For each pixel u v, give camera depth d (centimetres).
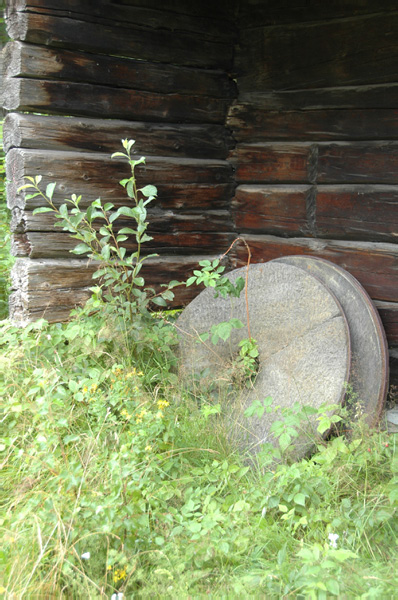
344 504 261
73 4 381
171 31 425
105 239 373
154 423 291
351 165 403
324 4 407
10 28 378
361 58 393
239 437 338
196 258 461
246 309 396
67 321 405
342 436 299
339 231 412
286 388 349
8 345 374
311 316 362
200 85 444
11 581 211
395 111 381
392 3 376
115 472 246
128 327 381
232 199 473
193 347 403
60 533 224
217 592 217
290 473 263
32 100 379
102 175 408
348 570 218
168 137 436
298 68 424
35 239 392
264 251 457
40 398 282
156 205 438
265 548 242
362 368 342
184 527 247
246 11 446
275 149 442
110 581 224
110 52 402
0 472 289
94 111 402
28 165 380
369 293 401
